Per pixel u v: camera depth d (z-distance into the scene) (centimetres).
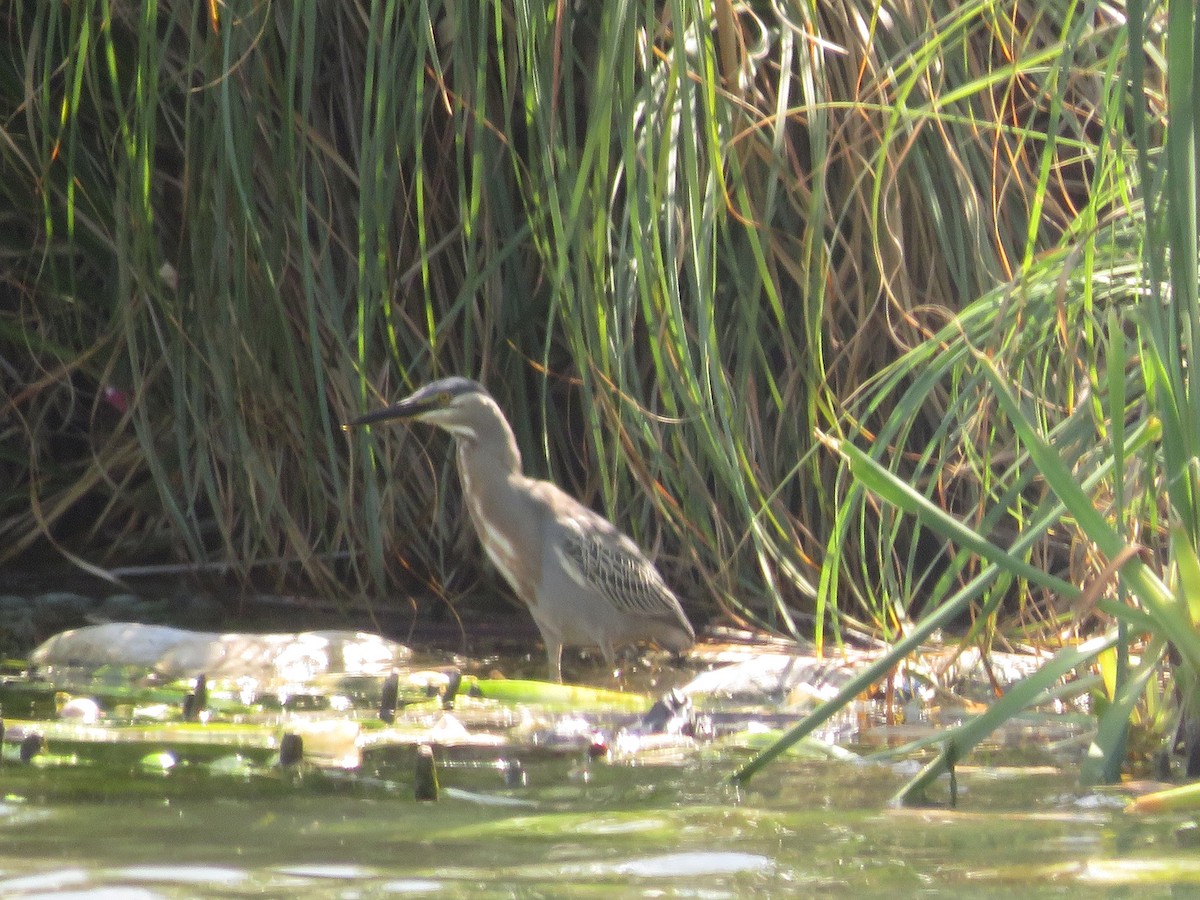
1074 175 1180
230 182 1137
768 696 945
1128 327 893
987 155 1089
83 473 1407
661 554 1255
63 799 626
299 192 1176
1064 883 494
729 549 1195
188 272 1245
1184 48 619
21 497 1400
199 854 525
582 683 1027
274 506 1280
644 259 950
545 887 484
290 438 1248
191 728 785
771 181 1022
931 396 1169
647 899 471
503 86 1038
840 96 1105
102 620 1180
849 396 1056
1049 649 1027
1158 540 856
